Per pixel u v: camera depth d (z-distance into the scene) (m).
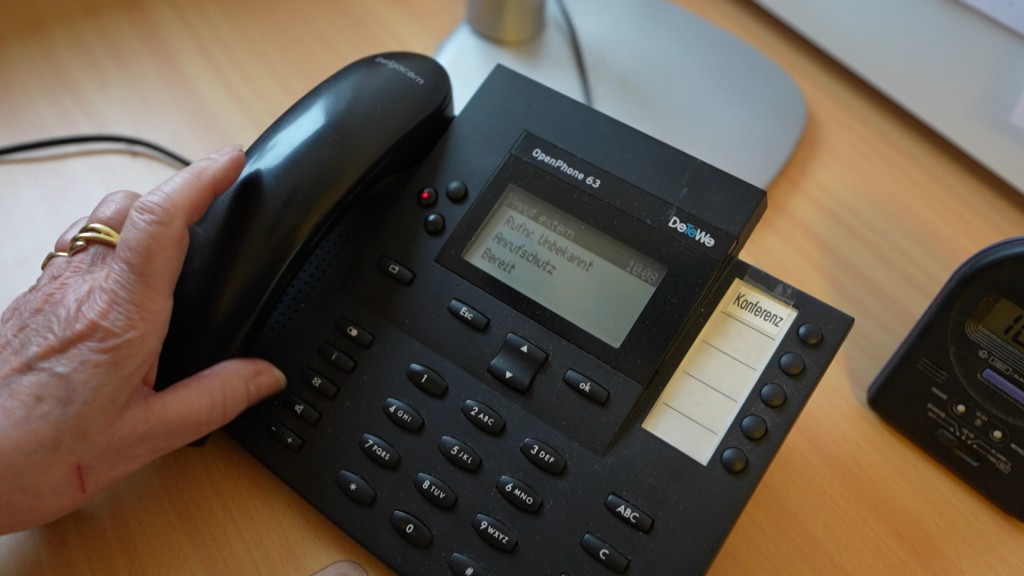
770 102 0.65
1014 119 0.58
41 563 0.43
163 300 0.42
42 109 0.61
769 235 0.60
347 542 0.45
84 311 0.41
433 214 0.48
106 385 0.40
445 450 0.44
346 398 0.46
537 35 0.67
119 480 0.44
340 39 0.68
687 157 0.47
